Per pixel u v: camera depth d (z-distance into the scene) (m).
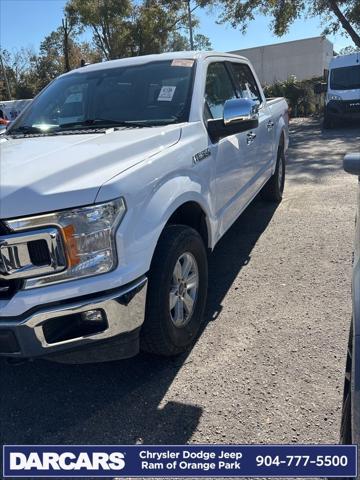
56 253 2.22
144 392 2.75
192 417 2.52
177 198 2.80
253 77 5.46
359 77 15.12
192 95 3.56
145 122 3.47
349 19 20.11
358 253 2.24
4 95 47.03
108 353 2.53
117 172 2.46
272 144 5.62
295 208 6.15
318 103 21.55
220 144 3.65
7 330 2.25
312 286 3.87
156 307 2.68
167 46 31.02
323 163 9.09
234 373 2.84
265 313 3.51
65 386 2.87
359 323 1.80
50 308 2.26
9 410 2.69
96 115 3.68
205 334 3.29
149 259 2.51
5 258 2.19
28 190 2.20
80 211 2.24
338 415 2.44
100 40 29.30
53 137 3.22
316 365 2.85
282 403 2.56
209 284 4.09
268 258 4.56
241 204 4.36
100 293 2.34
